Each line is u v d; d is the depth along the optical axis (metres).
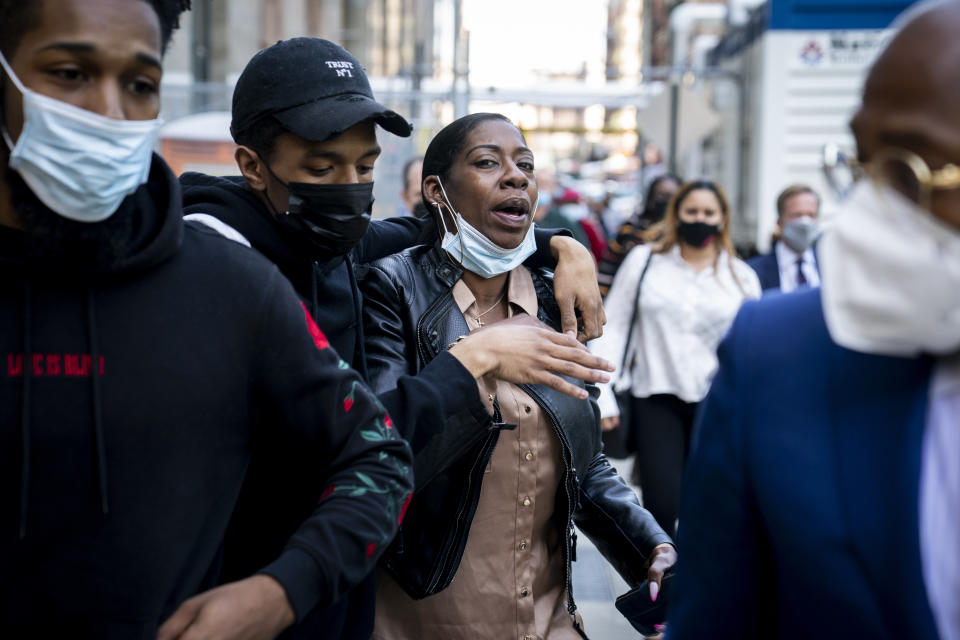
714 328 4.54
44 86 1.41
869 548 1.25
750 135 10.68
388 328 2.24
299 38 2.00
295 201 1.95
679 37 17.22
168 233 1.48
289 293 1.64
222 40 17.19
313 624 1.77
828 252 1.20
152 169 1.55
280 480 1.77
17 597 1.40
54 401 1.41
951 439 1.22
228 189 1.98
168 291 1.50
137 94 1.48
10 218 1.44
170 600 1.49
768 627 1.44
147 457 1.45
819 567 1.28
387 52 39.94
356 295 2.17
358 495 1.59
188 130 8.87
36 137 1.39
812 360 1.34
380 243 2.52
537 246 2.44
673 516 4.50
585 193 34.22
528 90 11.58
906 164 1.12
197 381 1.49
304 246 1.99
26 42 1.41
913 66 1.12
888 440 1.26
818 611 1.29
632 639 4.05
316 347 1.65
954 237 1.09
